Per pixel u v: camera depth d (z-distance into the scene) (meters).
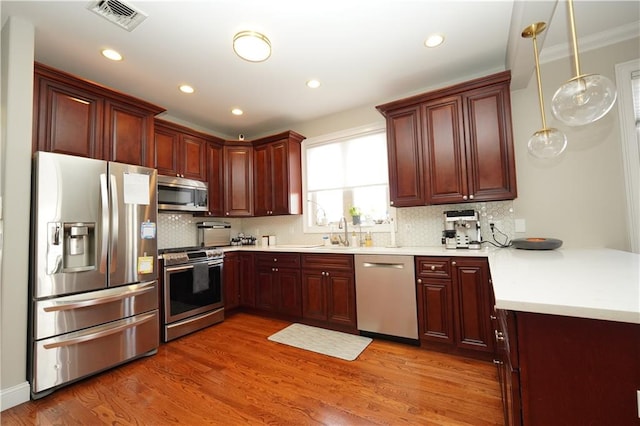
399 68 2.71
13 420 1.63
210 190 3.80
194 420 1.61
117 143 2.53
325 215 3.87
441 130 2.67
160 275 2.80
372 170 3.51
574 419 0.82
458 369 2.12
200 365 2.27
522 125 2.54
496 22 2.10
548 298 0.85
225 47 2.32
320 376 2.06
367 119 3.53
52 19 1.94
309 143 3.99
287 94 3.20
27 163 1.91
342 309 2.92
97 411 1.71
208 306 3.21
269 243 4.10
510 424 1.07
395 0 1.87
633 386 0.77
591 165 2.29
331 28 2.12
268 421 1.59
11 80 1.86
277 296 3.39
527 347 0.87
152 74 2.71
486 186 2.47
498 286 1.03
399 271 2.61
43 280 1.91
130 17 1.95
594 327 0.81
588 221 2.29
